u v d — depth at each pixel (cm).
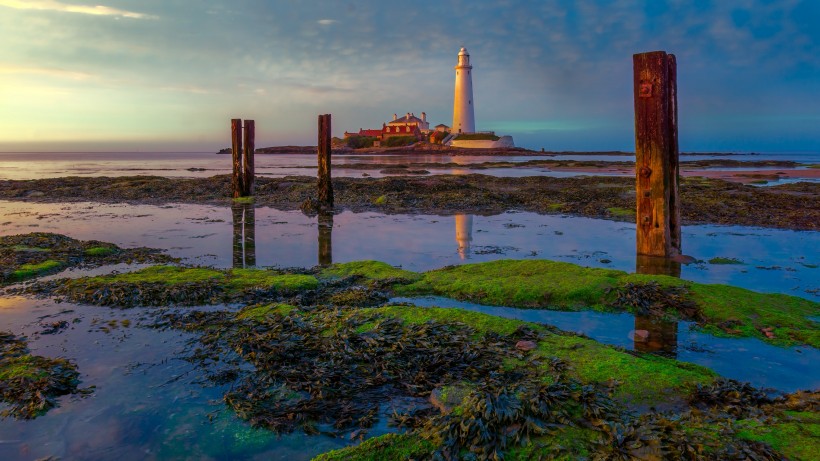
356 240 1634
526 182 3903
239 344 718
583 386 536
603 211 2258
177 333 785
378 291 994
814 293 992
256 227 1920
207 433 508
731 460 398
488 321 739
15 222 2056
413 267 1252
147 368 659
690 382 546
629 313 859
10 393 582
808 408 497
